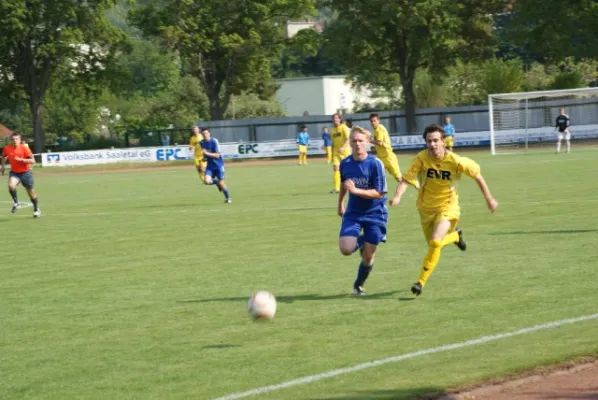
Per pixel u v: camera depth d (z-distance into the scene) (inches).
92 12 4183.1
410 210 1250.0
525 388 417.4
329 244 940.0
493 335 511.5
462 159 636.1
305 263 816.9
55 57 4077.3
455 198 653.3
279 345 513.3
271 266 808.3
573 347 474.9
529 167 2082.9
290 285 707.4
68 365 493.0
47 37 4072.3
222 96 5059.1
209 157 1534.2
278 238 1009.5
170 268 828.0
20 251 1007.0
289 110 5664.4
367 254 649.6
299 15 4252.0
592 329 514.6
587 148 2979.8
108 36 4242.1
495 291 641.0
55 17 4020.7
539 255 790.5
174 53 4466.0
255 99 5152.6
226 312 612.7
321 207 1370.6
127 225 1239.5
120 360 498.0
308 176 2304.4
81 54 4266.7
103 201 1739.7
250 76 4264.3
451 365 452.8
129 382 452.4
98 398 428.5
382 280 709.9
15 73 4195.4
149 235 1103.6
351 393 413.4
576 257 769.6
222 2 4052.7
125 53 4382.4
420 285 621.3
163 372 468.1
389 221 1120.8
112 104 5974.4
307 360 477.4
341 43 3782.0
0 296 720.3
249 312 501.4
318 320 574.6
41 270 856.9
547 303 592.1
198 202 1593.3
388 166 1385.3
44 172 3344.0
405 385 422.3
